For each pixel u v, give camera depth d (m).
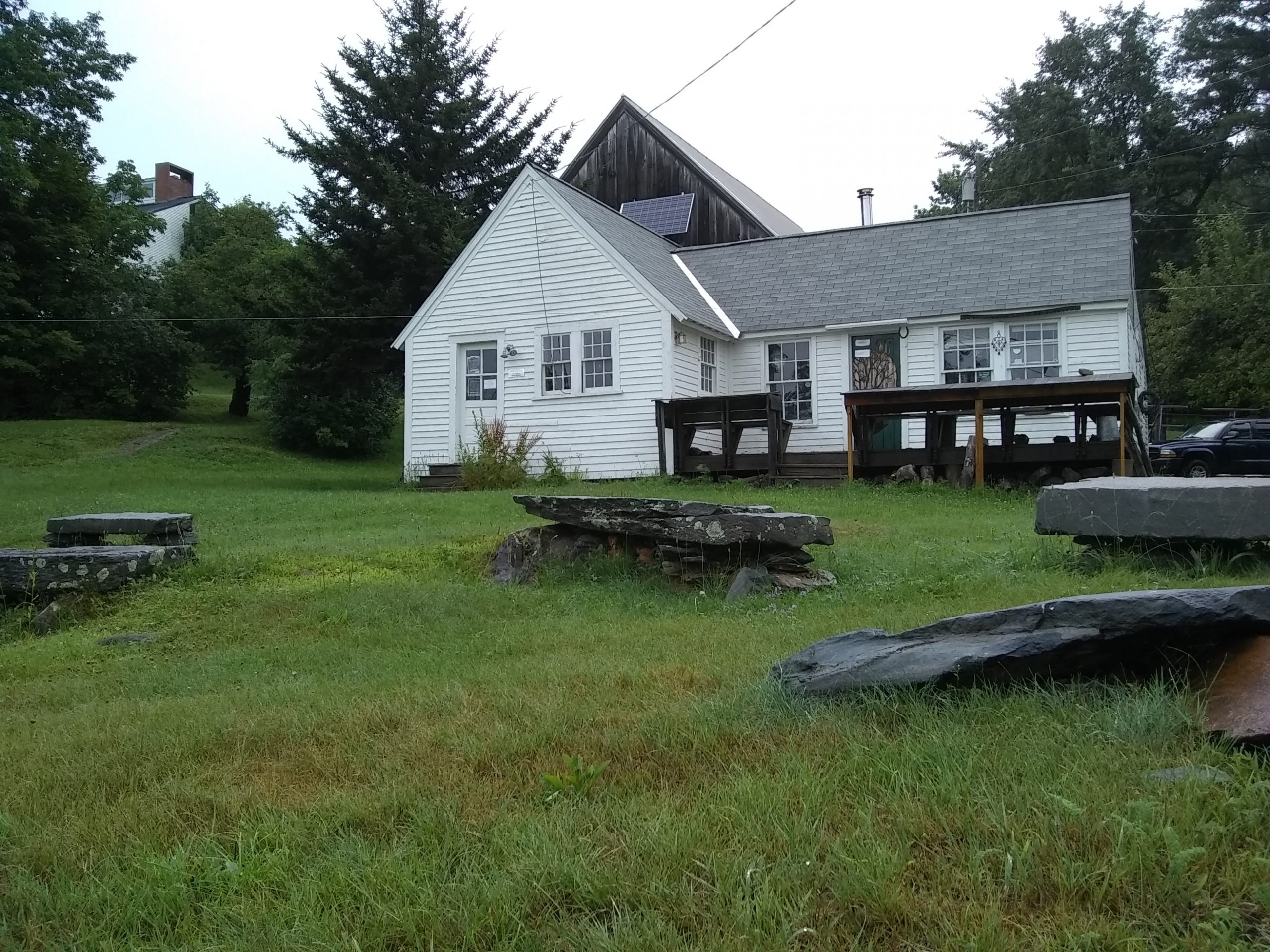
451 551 10.73
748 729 4.27
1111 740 3.79
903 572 8.73
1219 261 35.75
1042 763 3.57
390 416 36.31
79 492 20.50
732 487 17.58
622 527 9.45
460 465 20.95
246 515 15.57
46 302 35.09
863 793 3.48
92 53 36.62
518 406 21.59
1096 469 16.27
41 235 33.94
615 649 6.43
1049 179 46.81
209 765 4.36
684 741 4.19
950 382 20.27
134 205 41.97
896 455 17.59
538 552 9.95
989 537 10.75
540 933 2.75
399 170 32.78
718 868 2.98
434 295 22.41
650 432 20.30
